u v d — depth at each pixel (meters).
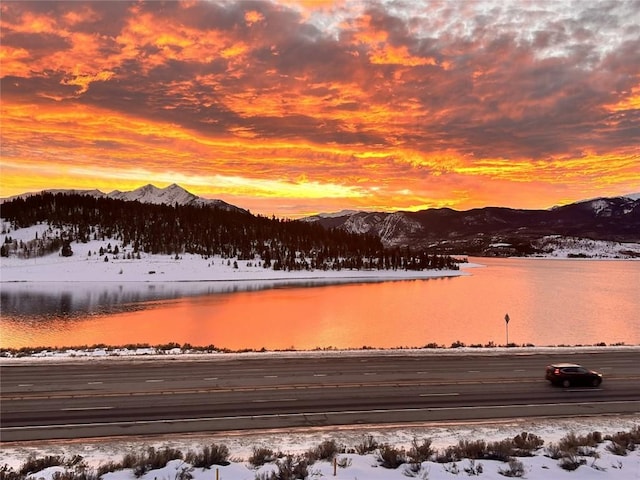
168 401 22.50
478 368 30.70
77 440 17.70
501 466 15.01
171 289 136.25
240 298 110.69
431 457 15.91
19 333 61.38
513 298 106.62
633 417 21.48
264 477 13.95
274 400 22.95
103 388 24.53
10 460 15.70
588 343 53.94
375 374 28.55
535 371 30.03
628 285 141.00
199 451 16.56
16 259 192.00
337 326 67.06
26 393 23.52
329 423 19.98
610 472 14.49
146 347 38.41
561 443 17.23
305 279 183.75
